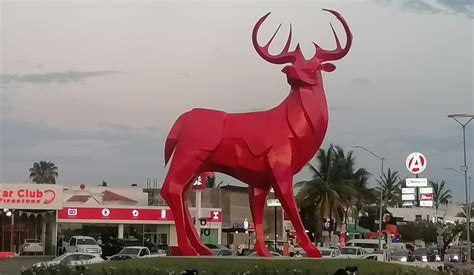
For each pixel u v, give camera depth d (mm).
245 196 74500
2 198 54438
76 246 49312
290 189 20500
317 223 62156
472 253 68438
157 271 17922
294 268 18688
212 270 18453
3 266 40344
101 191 72188
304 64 21016
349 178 64250
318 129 20797
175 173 20891
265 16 21609
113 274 18156
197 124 21000
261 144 20578
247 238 71125
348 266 19047
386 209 95000
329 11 21672
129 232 62375
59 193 56250
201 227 60344
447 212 120938
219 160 20906
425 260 54156
